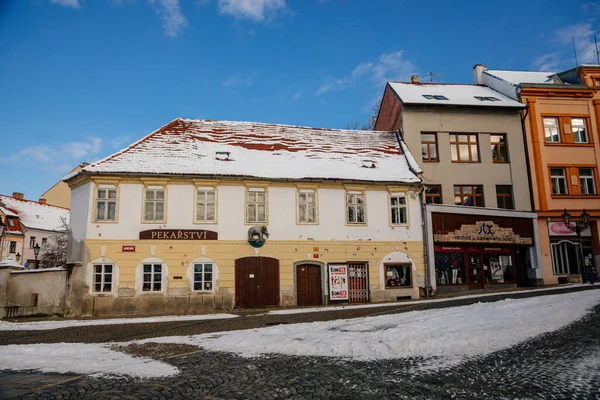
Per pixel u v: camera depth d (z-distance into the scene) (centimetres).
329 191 2333
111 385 685
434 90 3166
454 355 796
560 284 2612
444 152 2773
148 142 2370
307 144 2669
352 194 2362
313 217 2298
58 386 683
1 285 1991
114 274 2039
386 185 2386
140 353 960
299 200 2297
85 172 2077
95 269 2038
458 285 2450
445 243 2439
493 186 2778
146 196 2136
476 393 586
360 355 847
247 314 1853
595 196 2845
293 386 659
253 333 1198
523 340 854
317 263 2252
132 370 780
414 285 2323
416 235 2380
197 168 2219
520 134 2864
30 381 718
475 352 803
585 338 824
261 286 2167
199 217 2166
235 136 2611
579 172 2900
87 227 2058
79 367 816
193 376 732
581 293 1554
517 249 2652
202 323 1552
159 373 755
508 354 769
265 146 2562
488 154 2809
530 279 2625
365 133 2908
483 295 2078
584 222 2520
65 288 2014
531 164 2834
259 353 909
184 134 2516
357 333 1066
